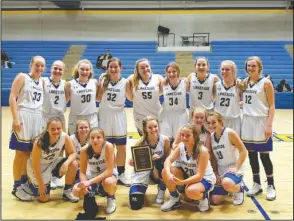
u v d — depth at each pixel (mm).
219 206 2863
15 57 13016
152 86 3457
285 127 6980
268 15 13711
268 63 12523
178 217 2633
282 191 3260
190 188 2627
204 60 3346
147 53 13266
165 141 3016
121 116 3465
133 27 14102
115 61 3377
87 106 3334
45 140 2785
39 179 2844
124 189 3307
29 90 3021
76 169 2936
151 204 2916
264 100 3018
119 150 3477
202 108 3062
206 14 13859
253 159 3111
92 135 2740
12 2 14117
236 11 13773
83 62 3328
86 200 2695
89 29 14188
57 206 2846
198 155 2697
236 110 3180
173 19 13992
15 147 2984
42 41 14109
